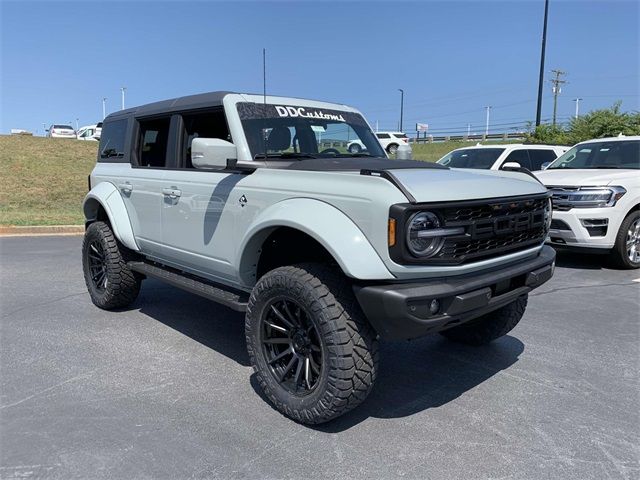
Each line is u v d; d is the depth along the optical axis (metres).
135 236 5.25
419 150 37.78
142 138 5.38
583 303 6.24
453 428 3.38
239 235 3.88
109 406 3.63
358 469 2.93
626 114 25.59
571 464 2.99
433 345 4.88
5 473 2.86
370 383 3.22
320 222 3.18
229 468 2.93
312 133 4.50
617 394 3.87
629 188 7.82
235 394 3.84
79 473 2.87
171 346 4.79
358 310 3.19
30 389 3.88
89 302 6.19
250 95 4.37
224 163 3.79
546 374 4.23
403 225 2.92
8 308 5.94
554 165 9.73
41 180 19.06
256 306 3.56
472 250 3.25
